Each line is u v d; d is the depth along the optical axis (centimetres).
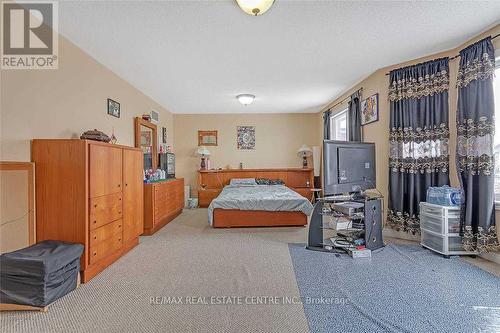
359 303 195
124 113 404
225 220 424
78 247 221
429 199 309
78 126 295
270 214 425
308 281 232
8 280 187
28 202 227
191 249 323
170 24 243
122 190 301
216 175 657
